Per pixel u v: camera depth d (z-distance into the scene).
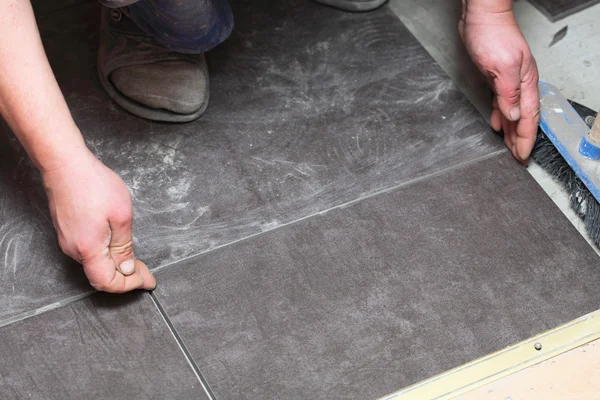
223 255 1.46
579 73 1.79
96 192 1.22
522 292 1.43
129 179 1.57
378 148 1.64
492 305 1.41
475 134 1.67
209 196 1.55
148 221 1.51
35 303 1.39
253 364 1.33
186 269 1.45
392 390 1.31
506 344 1.36
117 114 1.66
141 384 1.31
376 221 1.52
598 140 1.45
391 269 1.45
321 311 1.39
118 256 1.30
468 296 1.42
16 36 1.13
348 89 1.74
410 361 1.34
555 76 1.78
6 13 1.12
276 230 1.50
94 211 1.22
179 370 1.32
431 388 1.29
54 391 1.30
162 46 1.62
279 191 1.56
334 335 1.37
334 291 1.42
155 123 1.66
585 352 1.33
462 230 1.51
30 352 1.34
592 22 1.90
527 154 1.57
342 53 1.81
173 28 1.52
